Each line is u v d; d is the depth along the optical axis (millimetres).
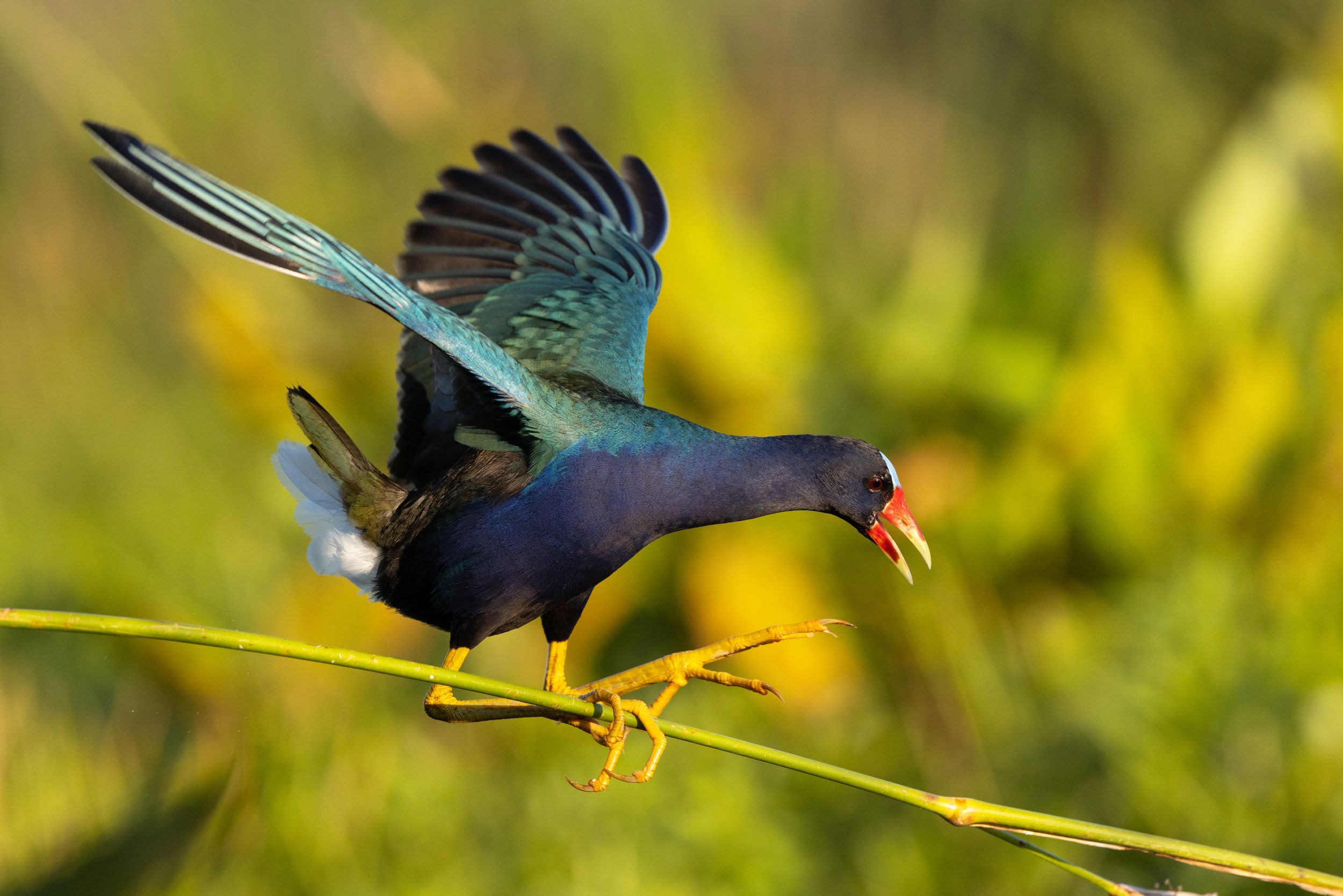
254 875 8000
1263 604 9477
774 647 10133
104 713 9062
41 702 9016
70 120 12156
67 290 12070
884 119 13961
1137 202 13664
